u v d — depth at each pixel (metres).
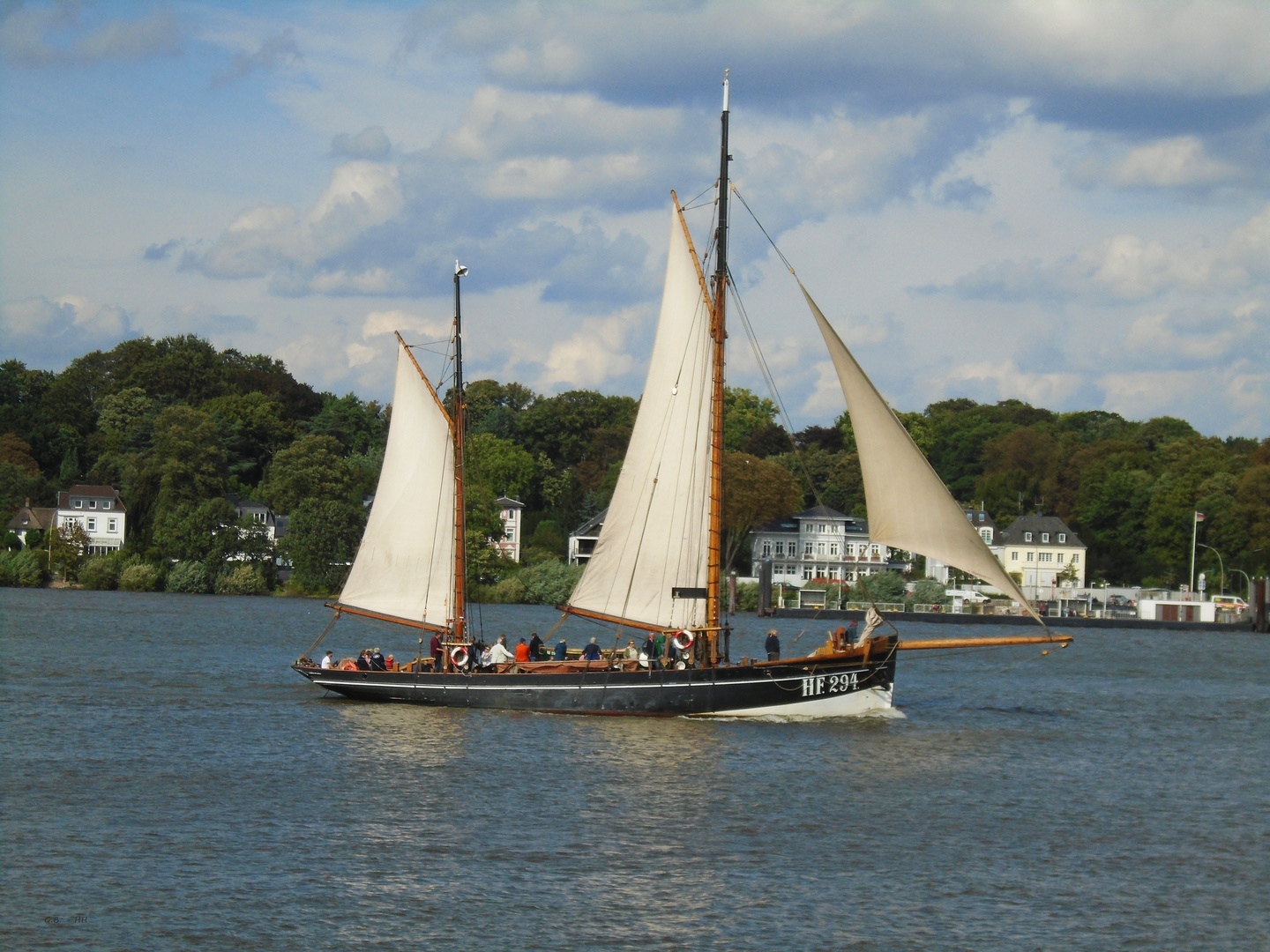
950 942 30.16
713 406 60.34
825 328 56.62
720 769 48.59
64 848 35.94
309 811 40.75
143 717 58.94
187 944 29.05
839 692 60.75
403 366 66.00
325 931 30.02
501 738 54.03
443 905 31.89
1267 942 30.69
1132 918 32.19
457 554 66.25
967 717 66.19
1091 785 48.19
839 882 34.41
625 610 61.59
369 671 64.62
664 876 34.59
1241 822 42.62
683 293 60.75
